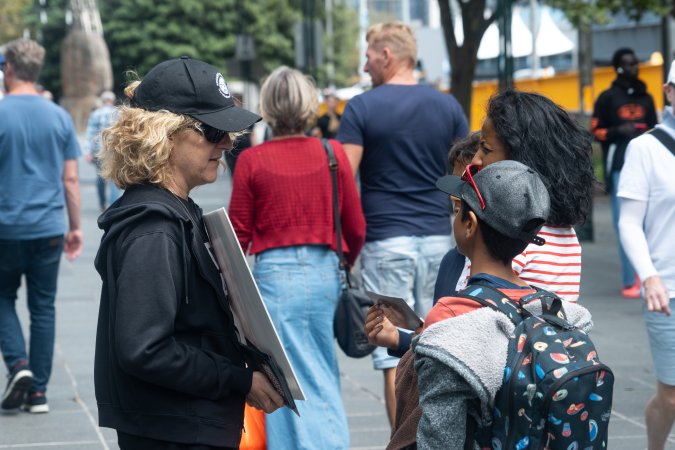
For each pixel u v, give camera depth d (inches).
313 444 251.4
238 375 149.3
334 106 828.6
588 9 1043.9
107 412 149.6
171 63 153.6
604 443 135.1
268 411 156.9
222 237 150.3
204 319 148.0
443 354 131.7
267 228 259.8
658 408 242.7
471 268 145.6
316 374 257.3
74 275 627.8
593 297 537.0
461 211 145.3
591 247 730.2
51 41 2906.0
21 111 323.6
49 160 326.6
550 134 169.5
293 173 258.8
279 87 261.3
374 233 289.0
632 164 240.2
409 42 292.4
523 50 1251.2
